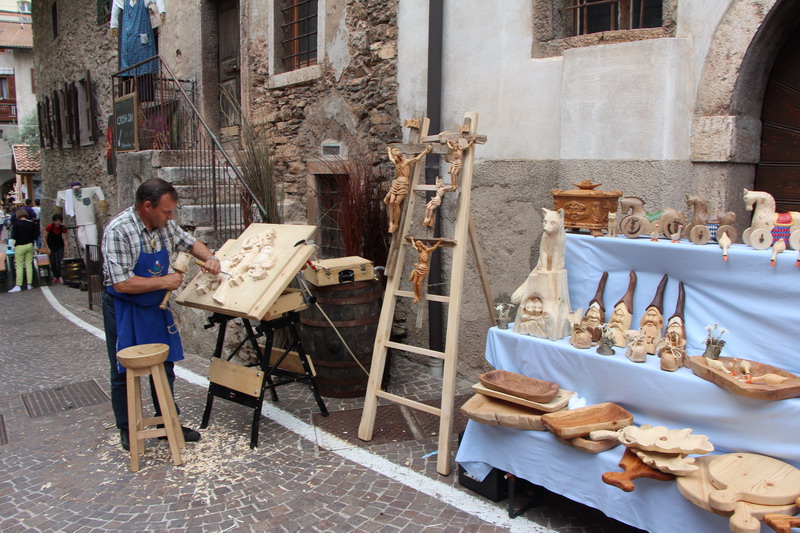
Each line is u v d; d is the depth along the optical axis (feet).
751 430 7.82
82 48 39.55
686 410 8.32
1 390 16.94
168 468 11.71
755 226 9.06
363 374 15.21
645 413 8.86
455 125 16.15
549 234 10.10
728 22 11.39
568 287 11.05
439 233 16.67
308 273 14.92
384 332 12.48
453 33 15.90
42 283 39.14
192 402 15.24
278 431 13.29
